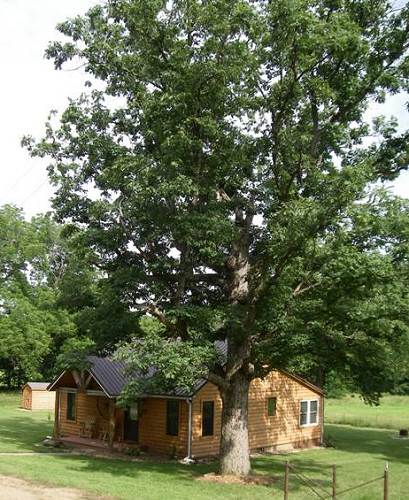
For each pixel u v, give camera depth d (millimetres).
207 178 18688
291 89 17734
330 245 16750
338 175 16594
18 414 42000
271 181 19453
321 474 21875
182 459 24375
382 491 18672
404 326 20156
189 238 17094
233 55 16953
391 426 42906
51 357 59844
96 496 14883
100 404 28844
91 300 22828
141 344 17500
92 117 19844
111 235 18719
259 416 28766
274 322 19031
